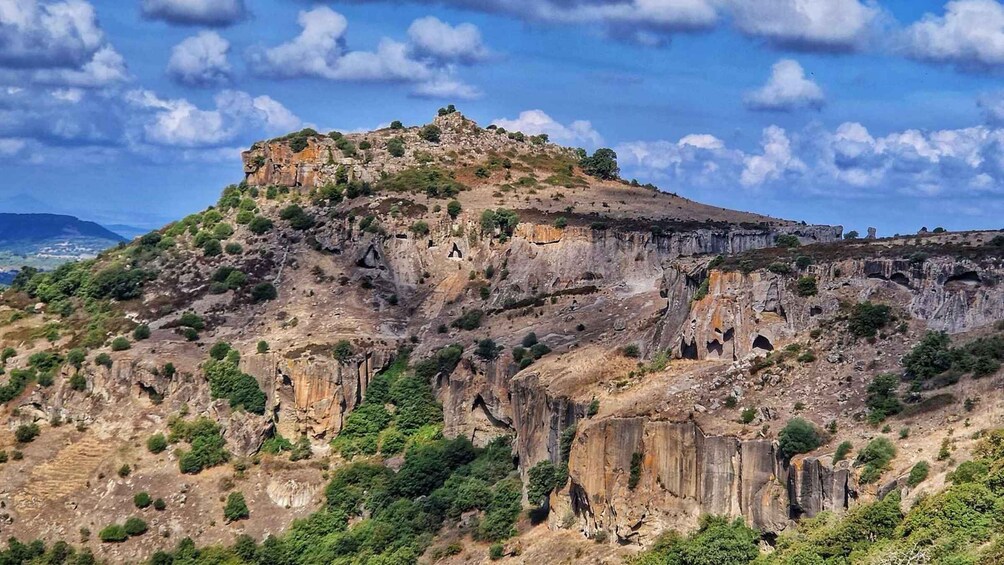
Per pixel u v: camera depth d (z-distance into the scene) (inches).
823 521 5300.2
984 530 4783.5
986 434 5251.0
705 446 5861.2
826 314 6619.1
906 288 6609.3
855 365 6181.1
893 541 4958.2
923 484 5147.6
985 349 5900.6
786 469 5600.4
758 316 6688.0
